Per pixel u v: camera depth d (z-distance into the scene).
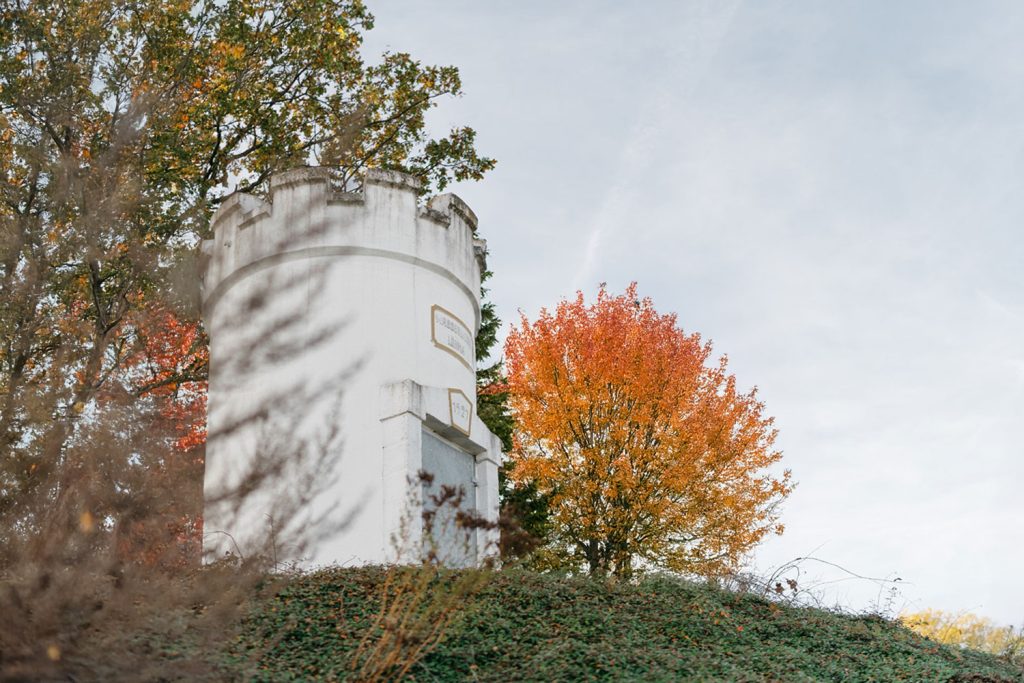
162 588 6.75
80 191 9.97
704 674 9.50
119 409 6.83
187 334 7.70
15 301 9.27
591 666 9.38
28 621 6.08
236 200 14.37
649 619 11.09
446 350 14.62
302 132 21.20
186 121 18.38
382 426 13.16
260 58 20.50
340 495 12.69
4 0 14.60
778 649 10.84
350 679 8.11
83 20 14.89
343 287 13.68
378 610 9.69
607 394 22.88
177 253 12.65
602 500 22.50
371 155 21.72
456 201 15.44
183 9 17.88
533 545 9.77
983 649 14.63
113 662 6.74
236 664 7.86
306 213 7.76
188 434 7.24
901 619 13.39
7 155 12.74
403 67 22.14
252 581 7.48
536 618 10.45
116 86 13.86
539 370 23.06
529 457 23.23
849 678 10.25
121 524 6.46
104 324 9.91
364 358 8.13
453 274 15.05
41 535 6.29
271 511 7.82
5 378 9.04
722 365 23.05
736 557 18.02
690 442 21.84
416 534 12.55
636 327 23.27
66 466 6.60
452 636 9.55
